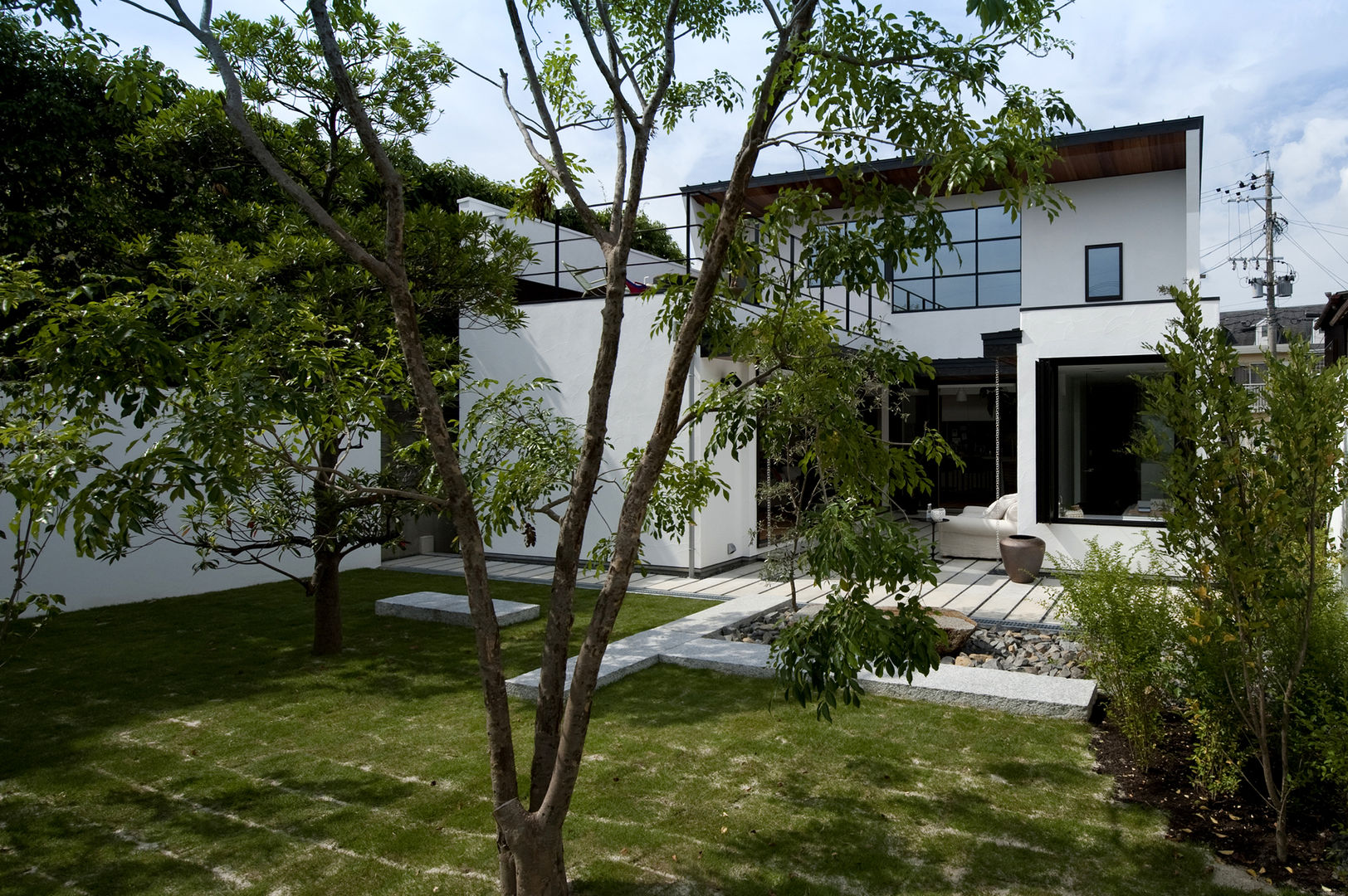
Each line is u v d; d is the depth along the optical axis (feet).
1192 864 10.48
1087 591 14.34
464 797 12.82
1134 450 11.33
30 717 16.83
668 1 12.51
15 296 9.33
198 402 8.25
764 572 26.32
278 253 20.62
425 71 22.63
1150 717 13.19
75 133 31.86
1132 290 42.65
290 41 21.29
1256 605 10.31
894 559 9.44
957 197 47.19
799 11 9.10
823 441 11.98
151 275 23.26
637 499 8.87
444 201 52.95
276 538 20.38
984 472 54.85
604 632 8.72
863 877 10.34
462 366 18.39
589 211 9.88
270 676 19.69
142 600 28.86
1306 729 11.39
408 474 21.02
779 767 13.74
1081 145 37.86
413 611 25.86
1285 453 10.06
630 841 11.32
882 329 47.91
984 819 11.80
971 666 19.70
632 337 33.47
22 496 7.84
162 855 11.10
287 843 11.41
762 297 12.07
